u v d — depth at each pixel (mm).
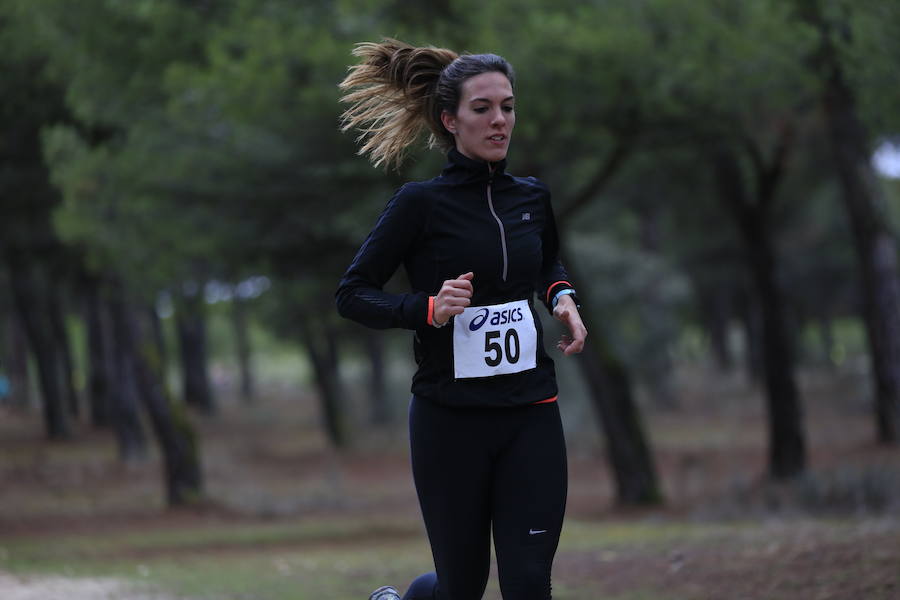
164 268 49094
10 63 52125
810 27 39281
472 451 11328
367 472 85188
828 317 141875
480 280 11312
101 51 45250
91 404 115375
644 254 115000
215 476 79188
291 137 41375
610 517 49625
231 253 47188
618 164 48500
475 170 11406
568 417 95625
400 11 40281
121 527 50406
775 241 98500
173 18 42125
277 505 58812
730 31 38781
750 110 44188
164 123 44500
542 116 40000
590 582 23922
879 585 18500
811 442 76062
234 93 38219
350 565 31125
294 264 48750
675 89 41781
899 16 36375
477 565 11695
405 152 13117
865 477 43125
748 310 129125
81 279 79562
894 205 95875
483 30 37594
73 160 46125
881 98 40125
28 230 67375
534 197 11766
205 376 140000
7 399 150000
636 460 53688
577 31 37719
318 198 43719
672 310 117562
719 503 46625
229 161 42281
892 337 58188
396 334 106812
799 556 22609
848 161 54594
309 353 107500
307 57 37469
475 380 11219
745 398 121438
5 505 60344
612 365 54438
